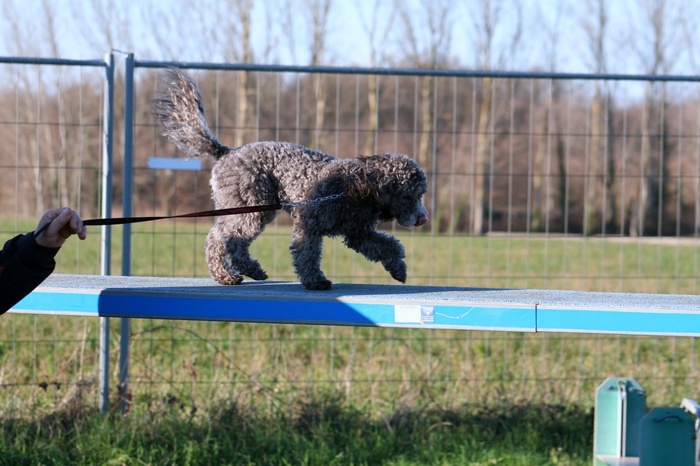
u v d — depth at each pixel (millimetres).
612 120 15844
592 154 16188
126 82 5219
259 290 3951
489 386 6031
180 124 4410
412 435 5266
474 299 3674
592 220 16891
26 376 6262
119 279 4473
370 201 4094
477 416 5520
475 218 16250
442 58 30969
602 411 4691
